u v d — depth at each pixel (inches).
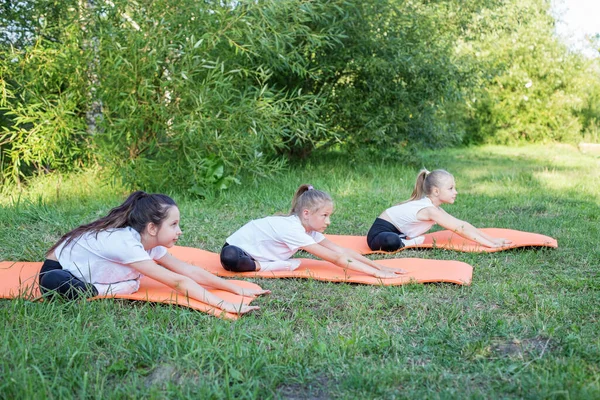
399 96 383.2
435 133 417.4
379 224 198.2
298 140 306.5
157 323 120.4
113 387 95.0
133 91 262.8
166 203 136.6
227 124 271.3
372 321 124.9
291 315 130.4
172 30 270.8
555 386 93.4
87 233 135.9
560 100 668.7
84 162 308.5
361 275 158.9
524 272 163.8
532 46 654.5
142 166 271.6
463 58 406.3
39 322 116.4
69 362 98.3
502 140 679.7
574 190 311.1
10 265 165.2
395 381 97.0
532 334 116.9
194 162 270.4
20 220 217.8
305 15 323.3
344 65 367.6
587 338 113.2
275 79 368.5
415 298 140.2
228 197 271.3
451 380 97.8
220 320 122.4
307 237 160.9
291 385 97.3
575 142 673.0
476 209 262.1
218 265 170.6
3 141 303.1
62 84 290.4
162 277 131.1
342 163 403.2
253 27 273.7
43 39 266.7
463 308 134.2
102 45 264.4
